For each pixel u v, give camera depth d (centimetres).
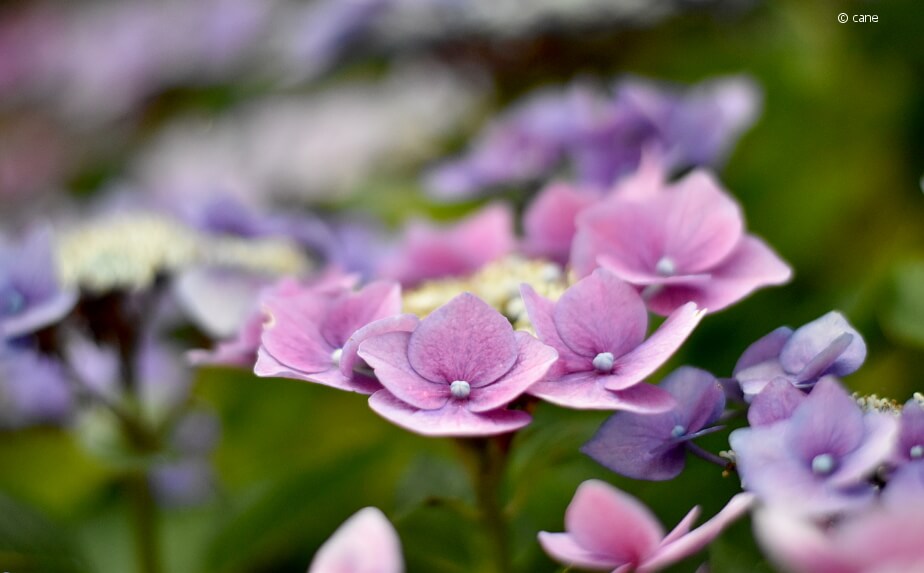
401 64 79
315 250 56
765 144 68
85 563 54
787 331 42
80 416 56
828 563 35
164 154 95
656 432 41
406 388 41
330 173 80
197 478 61
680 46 74
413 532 49
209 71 103
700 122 55
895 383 52
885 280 52
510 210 58
